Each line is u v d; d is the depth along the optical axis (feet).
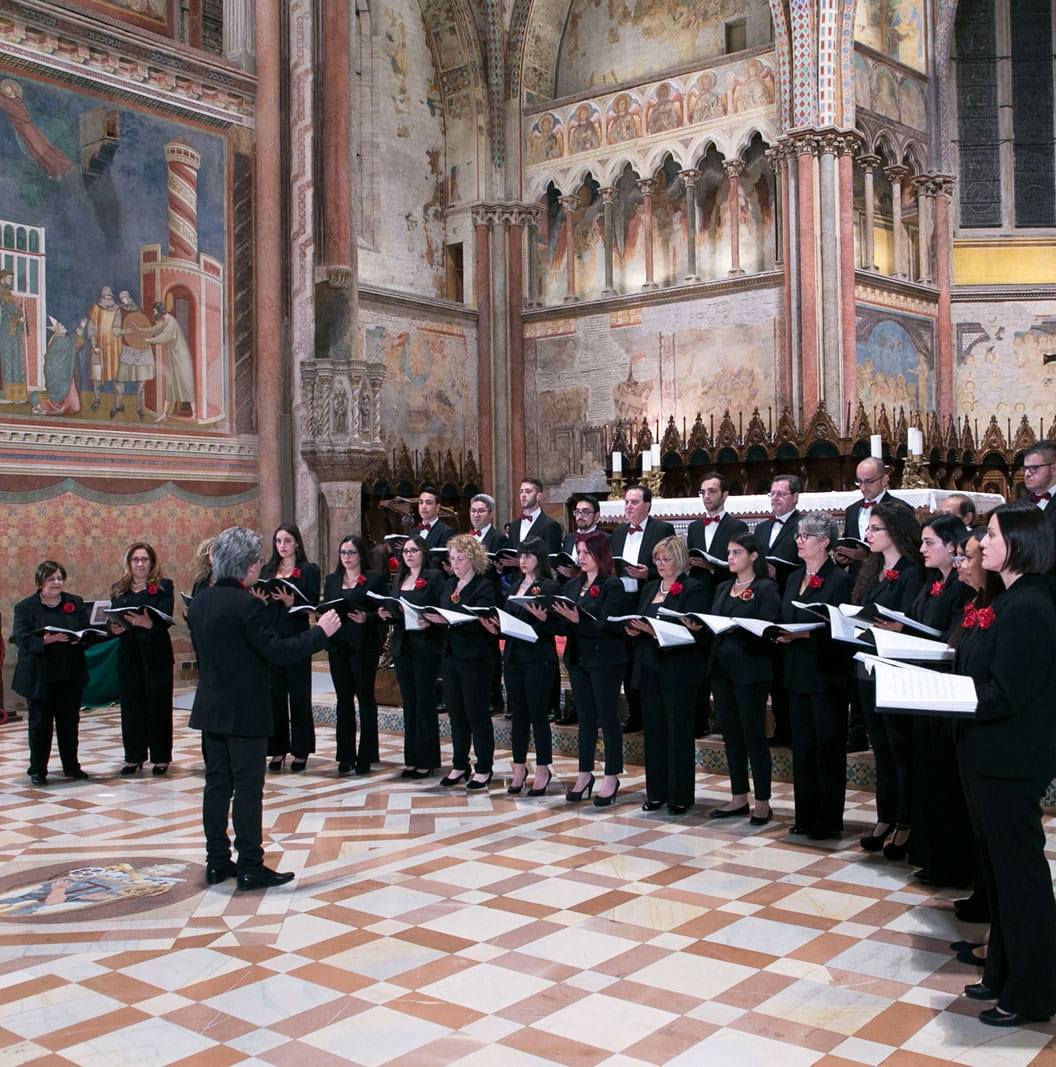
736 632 26.48
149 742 34.47
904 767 23.44
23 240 49.03
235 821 22.56
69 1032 15.85
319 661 57.77
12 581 48.39
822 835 25.34
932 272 81.66
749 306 72.69
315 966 18.19
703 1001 16.55
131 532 53.16
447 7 80.69
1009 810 15.47
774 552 31.12
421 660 32.30
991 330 82.17
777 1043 15.15
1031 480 25.30
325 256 61.00
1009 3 84.99
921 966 17.83
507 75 81.92
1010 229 84.23
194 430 56.08
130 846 26.02
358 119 75.97
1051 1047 14.96
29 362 49.24
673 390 76.02
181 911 21.09
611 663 28.71
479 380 82.02
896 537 23.79
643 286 79.15
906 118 78.69
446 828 26.84
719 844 25.05
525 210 82.33
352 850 25.08
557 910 20.71
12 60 48.62
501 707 39.40
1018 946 15.49
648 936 19.27
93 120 51.01
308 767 34.94
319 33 61.36
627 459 64.28
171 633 54.85
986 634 15.71
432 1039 15.40
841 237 69.56
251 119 59.21
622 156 78.69
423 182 81.20
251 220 59.21
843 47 69.51
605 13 81.92
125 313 53.06
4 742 41.09
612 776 28.91
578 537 29.09
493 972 17.75
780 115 70.28
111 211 52.54
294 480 60.85
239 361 58.34
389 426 75.46
